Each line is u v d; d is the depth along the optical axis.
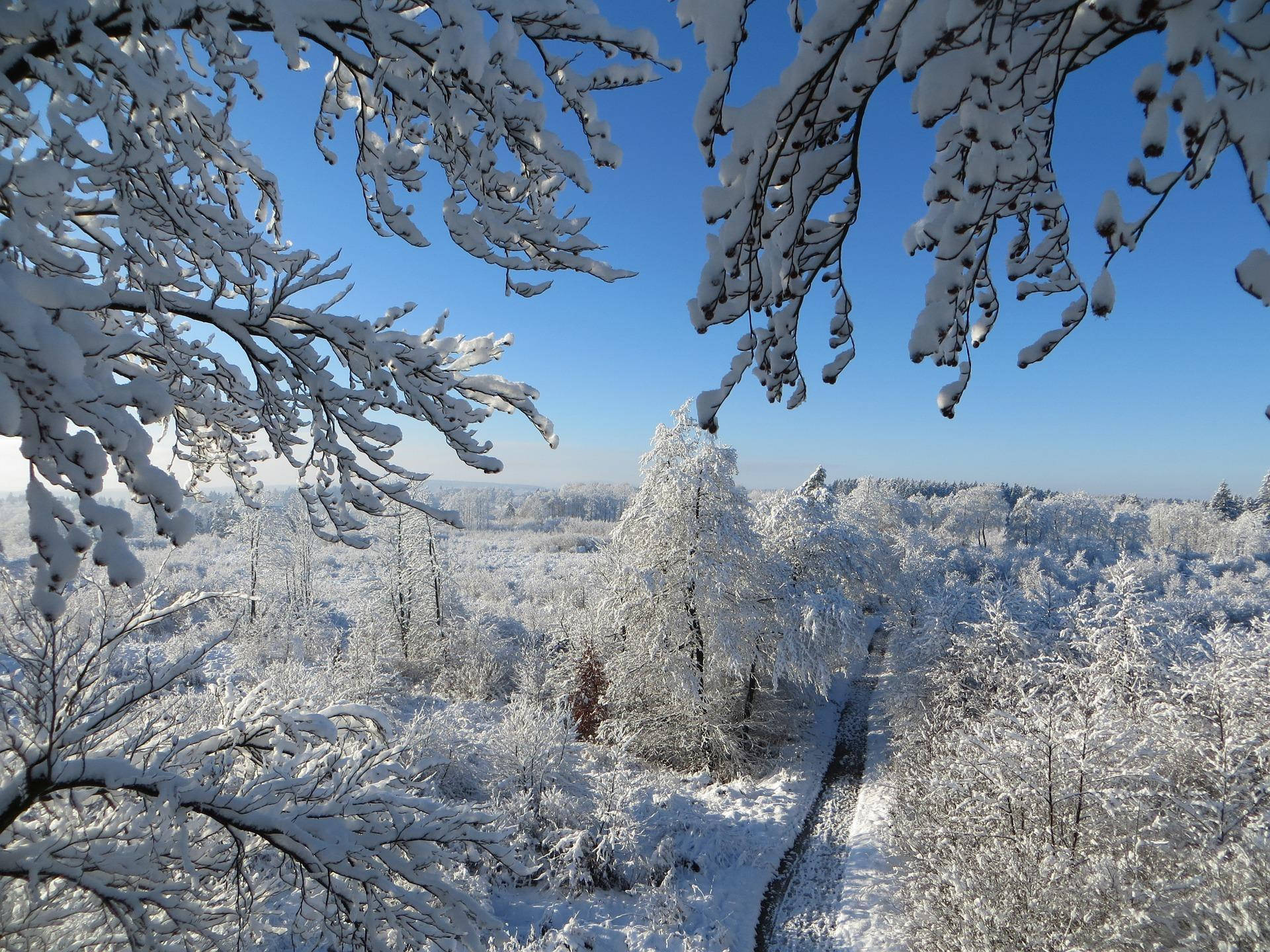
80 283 1.88
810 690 21.33
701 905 10.67
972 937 8.04
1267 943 6.09
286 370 3.15
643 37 2.91
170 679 4.12
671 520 17.19
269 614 22.14
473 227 3.31
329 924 3.98
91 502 1.81
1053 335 1.55
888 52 1.20
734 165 1.31
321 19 2.77
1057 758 8.70
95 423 1.81
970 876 8.60
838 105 1.30
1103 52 1.20
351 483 3.35
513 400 3.72
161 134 2.72
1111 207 1.10
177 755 4.19
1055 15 1.06
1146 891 7.21
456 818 4.25
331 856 3.72
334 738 4.39
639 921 10.23
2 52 2.21
